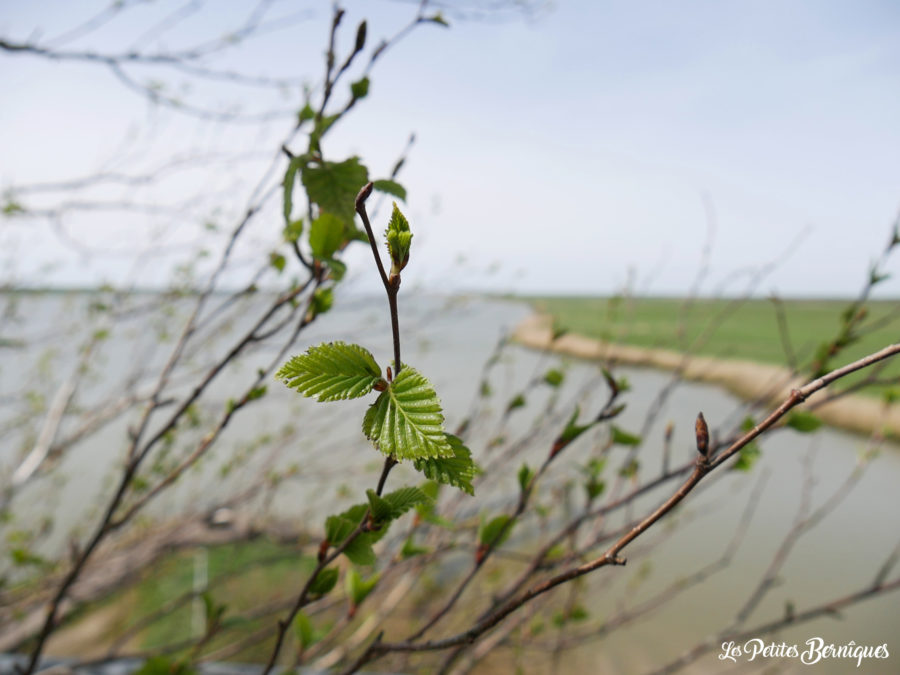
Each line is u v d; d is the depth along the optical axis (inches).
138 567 166.2
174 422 58.7
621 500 65.7
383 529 32.1
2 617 139.4
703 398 523.2
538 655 207.2
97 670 112.7
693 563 287.6
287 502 222.2
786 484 365.1
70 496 269.4
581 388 107.0
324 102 43.1
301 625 51.4
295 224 49.1
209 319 65.7
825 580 271.0
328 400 22.6
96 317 148.6
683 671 212.5
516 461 111.9
